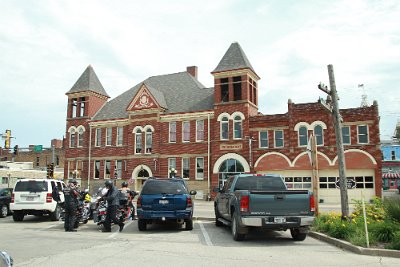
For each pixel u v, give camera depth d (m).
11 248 10.27
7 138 35.03
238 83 41.22
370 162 34.62
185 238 12.57
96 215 15.26
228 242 11.72
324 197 35.81
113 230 14.91
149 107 44.00
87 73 51.00
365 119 35.31
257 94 42.78
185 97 45.09
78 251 9.78
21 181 18.69
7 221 18.75
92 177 47.16
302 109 37.47
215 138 40.25
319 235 12.48
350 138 35.62
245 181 13.84
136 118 44.94
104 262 8.37
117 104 49.38
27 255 9.21
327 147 36.09
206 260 8.69
